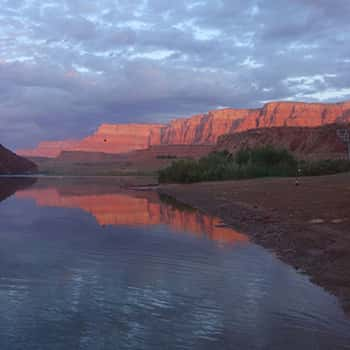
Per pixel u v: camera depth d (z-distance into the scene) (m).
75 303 10.01
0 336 8.21
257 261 14.20
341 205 23.48
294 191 33.94
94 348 7.70
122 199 43.31
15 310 9.58
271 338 8.14
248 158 67.00
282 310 9.61
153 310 9.55
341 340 8.10
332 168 57.97
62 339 8.05
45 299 10.30
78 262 14.13
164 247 16.70
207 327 8.68
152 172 142.38
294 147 117.00
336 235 16.05
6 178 112.56
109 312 9.48
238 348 7.75
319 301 10.20
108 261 14.31
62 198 44.91
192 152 183.88
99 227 22.55
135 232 20.72
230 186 46.47
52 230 21.59
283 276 12.36
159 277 12.17
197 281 11.88
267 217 22.39
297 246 15.69
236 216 25.19
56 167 190.12
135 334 8.31
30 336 8.22
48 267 13.44
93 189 63.41
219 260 14.37
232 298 10.39
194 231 20.91
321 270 12.65
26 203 38.50
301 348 7.77
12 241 18.23
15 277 12.26
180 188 54.03
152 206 35.12
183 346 7.79
